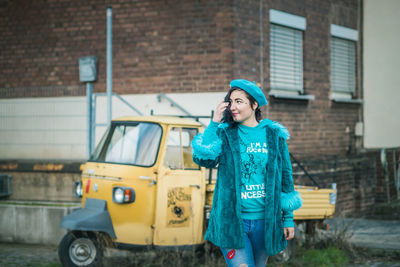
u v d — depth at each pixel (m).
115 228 6.31
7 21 11.37
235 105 3.58
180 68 10.09
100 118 10.34
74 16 10.88
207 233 3.64
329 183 11.70
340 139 12.54
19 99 10.21
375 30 13.18
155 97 10.25
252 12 10.12
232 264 3.51
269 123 3.69
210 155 3.50
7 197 9.38
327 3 12.23
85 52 10.77
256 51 10.19
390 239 8.93
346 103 12.78
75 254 6.23
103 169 6.60
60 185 9.09
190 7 10.04
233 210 3.49
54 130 9.92
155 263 6.62
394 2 12.93
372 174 12.71
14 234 8.50
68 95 10.38
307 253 7.26
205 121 9.86
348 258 7.44
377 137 13.07
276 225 3.58
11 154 10.10
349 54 13.18
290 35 11.21
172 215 6.45
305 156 11.25
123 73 10.51
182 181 6.54
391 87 12.95
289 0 11.08
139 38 10.41
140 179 6.34
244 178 3.55
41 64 11.11
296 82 11.34
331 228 8.56
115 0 10.59
